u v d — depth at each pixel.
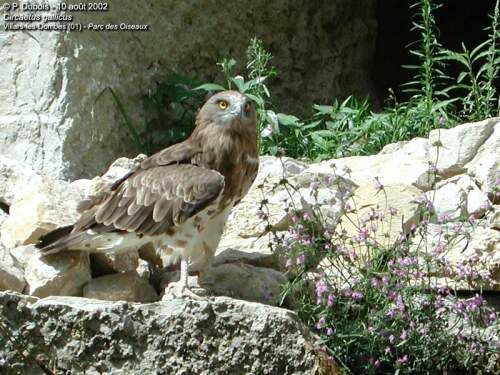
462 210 12.56
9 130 14.64
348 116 15.91
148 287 11.52
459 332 11.20
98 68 14.99
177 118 15.88
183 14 16.42
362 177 13.67
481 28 23.44
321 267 11.46
